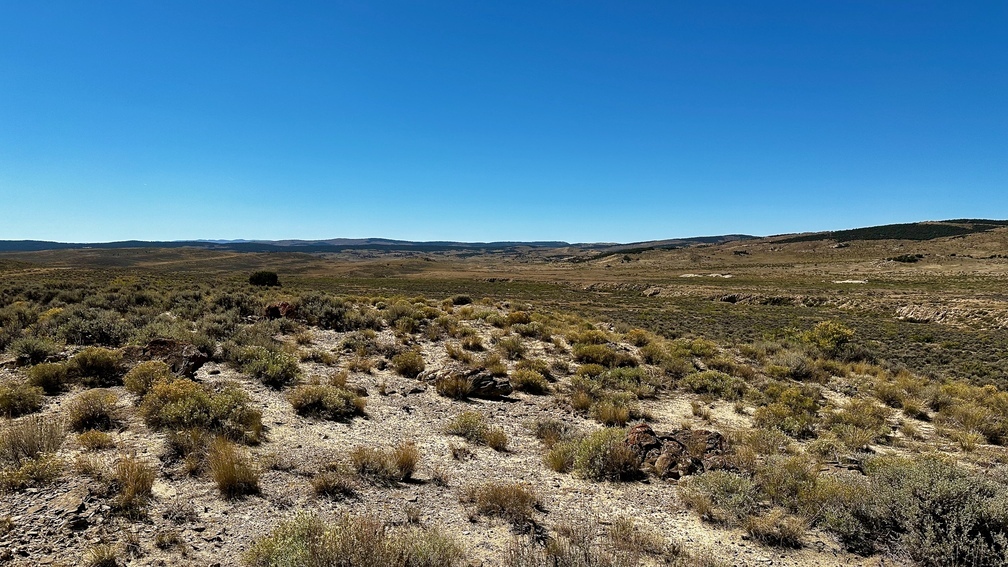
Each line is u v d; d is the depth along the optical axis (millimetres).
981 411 14273
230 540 5379
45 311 19672
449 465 8492
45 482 6047
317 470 7465
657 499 7543
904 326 56500
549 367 17516
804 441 11664
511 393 14352
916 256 158125
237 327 18203
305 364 15070
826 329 28422
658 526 6570
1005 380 24484
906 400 16078
